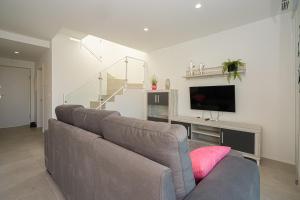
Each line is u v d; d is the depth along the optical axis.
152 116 4.70
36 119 5.77
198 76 3.84
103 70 4.77
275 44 2.85
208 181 0.92
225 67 3.22
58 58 4.11
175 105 4.31
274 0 2.38
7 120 5.43
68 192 1.66
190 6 2.54
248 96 3.16
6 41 3.68
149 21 3.04
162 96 4.35
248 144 2.73
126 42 4.23
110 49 5.16
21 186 2.02
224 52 3.47
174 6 2.54
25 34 3.71
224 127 3.01
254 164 1.21
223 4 2.48
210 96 3.58
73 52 4.39
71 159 1.56
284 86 2.77
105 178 1.04
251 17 2.88
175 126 0.87
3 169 2.46
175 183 0.84
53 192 1.90
